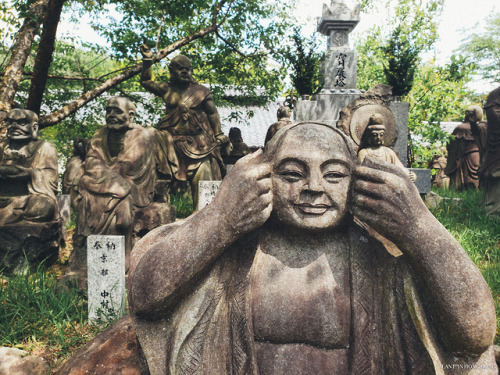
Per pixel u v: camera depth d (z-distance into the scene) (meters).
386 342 1.97
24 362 3.23
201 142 8.12
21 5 6.32
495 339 3.46
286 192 2.02
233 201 1.91
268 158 2.07
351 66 9.46
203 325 1.96
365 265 2.06
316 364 1.96
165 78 10.21
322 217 2.02
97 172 5.08
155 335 1.99
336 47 9.48
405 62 8.55
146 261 1.95
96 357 2.58
